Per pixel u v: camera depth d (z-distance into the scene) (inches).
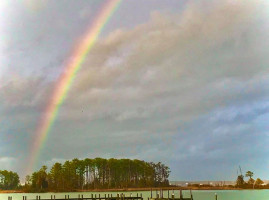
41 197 5605.3
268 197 4872.0
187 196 5300.2
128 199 3484.3
